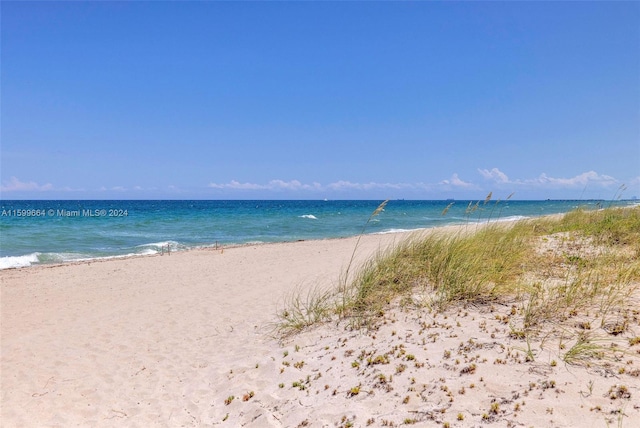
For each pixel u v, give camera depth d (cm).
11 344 716
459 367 402
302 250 1814
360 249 1680
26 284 1224
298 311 730
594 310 472
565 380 349
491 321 491
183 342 677
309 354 532
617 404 310
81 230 3159
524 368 378
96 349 674
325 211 6894
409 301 606
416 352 451
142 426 438
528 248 791
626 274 555
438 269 680
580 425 296
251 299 918
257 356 570
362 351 489
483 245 734
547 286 559
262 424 399
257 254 1734
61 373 589
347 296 693
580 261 666
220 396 478
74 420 463
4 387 553
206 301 933
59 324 827
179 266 1471
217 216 5231
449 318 522
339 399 406
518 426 307
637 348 381
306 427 375
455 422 327
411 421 340
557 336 426
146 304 944
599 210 1223
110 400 502
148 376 559
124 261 1631
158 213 6116
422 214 5356
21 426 457
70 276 1333
